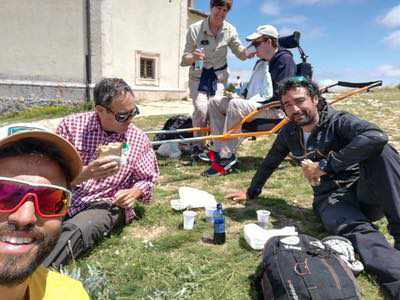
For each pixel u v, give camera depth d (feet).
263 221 11.29
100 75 57.67
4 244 3.66
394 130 25.75
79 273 8.05
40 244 3.80
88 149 10.80
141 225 11.72
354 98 46.52
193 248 10.28
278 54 17.69
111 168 9.29
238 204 13.56
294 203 13.74
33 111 55.26
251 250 10.11
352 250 8.76
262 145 23.07
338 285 6.97
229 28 20.39
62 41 56.75
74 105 57.67
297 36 18.81
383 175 9.36
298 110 10.61
